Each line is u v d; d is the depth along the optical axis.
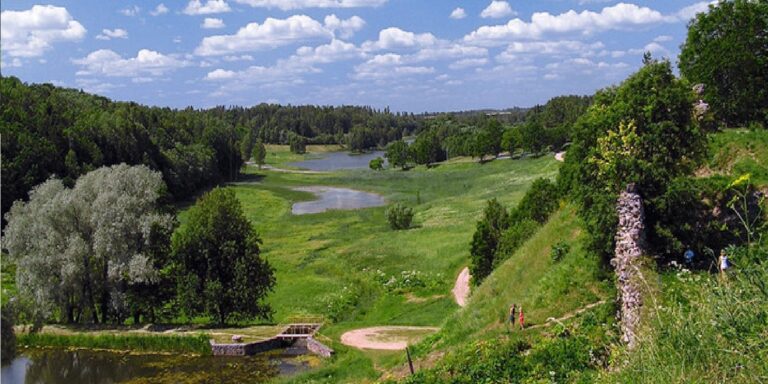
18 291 48.00
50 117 108.12
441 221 76.12
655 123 22.61
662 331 10.55
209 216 49.22
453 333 29.48
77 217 49.50
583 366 20.55
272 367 39.41
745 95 32.09
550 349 21.89
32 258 47.47
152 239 50.00
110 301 49.84
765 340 8.52
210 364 40.78
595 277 25.22
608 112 23.97
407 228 75.19
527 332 24.23
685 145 22.59
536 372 21.23
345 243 69.44
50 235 47.84
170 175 122.44
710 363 9.14
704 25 33.50
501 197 84.31
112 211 48.34
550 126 171.88
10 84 114.31
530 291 27.69
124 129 117.06
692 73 34.09
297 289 54.56
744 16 32.03
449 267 53.25
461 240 61.09
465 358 24.11
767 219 22.27
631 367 11.01
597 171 23.78
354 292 51.62
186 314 48.19
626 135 22.75
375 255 60.34
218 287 47.47
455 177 128.38
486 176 119.38
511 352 23.22
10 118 98.50
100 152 108.62
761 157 25.91
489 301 30.64
